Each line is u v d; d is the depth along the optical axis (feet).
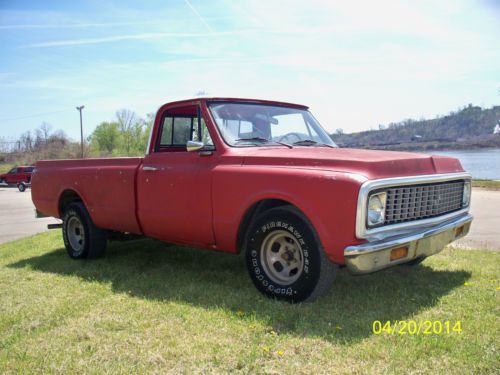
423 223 13.58
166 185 16.62
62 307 13.96
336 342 10.69
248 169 14.24
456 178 15.19
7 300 14.99
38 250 24.93
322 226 12.25
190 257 20.52
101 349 10.83
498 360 9.62
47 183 22.56
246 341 10.99
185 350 10.57
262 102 17.60
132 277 17.37
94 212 19.92
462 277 16.08
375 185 11.91
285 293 13.43
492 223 31.86
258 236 13.99
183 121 18.70
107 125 194.49
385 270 17.15
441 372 9.20
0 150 205.57
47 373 9.75
